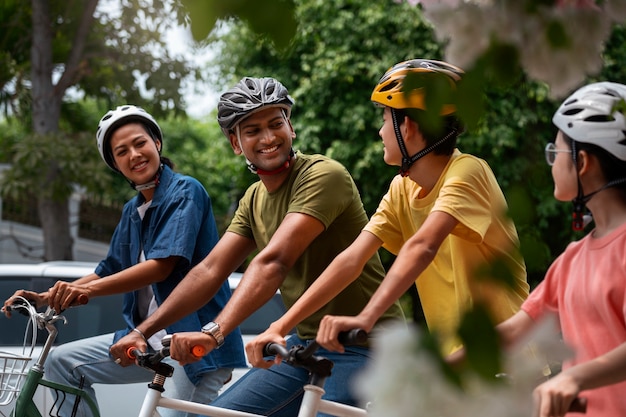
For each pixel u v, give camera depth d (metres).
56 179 13.37
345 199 3.27
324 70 14.33
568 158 2.16
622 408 2.15
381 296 2.40
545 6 1.26
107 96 15.18
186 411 2.91
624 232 2.13
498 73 1.26
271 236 3.44
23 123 15.30
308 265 3.35
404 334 1.35
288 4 1.19
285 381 3.30
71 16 14.02
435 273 2.90
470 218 2.63
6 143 15.23
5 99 14.98
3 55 14.55
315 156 3.38
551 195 2.20
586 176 2.15
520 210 1.32
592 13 1.27
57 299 3.60
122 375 4.00
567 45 1.26
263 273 3.04
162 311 3.40
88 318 5.91
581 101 2.14
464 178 2.70
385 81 2.85
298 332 3.41
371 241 2.99
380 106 2.92
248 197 3.54
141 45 14.02
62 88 14.20
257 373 3.35
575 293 2.21
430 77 1.28
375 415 1.38
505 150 12.20
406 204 3.00
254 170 3.39
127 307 4.06
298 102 14.74
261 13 1.18
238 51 16.19
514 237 1.41
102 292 3.67
